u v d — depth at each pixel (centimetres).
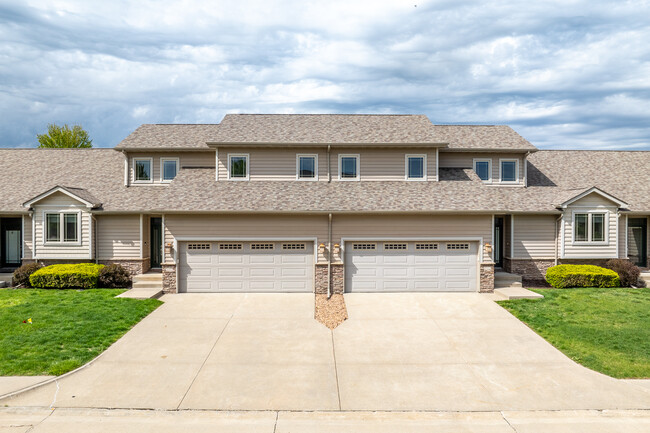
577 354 1108
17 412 816
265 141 1908
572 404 860
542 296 1642
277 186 1900
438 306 1553
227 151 1947
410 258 1759
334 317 1423
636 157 2425
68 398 869
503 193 2075
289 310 1501
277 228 1738
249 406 847
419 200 1786
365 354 1116
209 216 1733
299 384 943
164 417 805
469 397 889
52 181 2138
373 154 1967
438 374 998
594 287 1817
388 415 820
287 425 781
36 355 1065
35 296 1634
